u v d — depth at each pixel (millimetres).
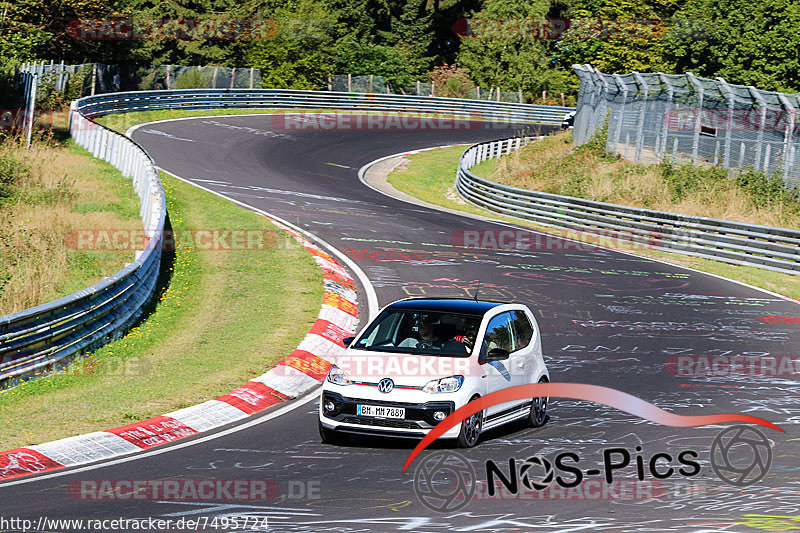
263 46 80938
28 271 23031
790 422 13891
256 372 17047
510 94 92938
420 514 9477
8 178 33375
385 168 55344
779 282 28484
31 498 10305
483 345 13062
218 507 9805
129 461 12094
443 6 109750
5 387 15805
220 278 25344
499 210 43125
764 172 39781
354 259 29219
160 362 17719
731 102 41500
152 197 28422
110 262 25594
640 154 46750
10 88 50750
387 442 13031
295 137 61344
